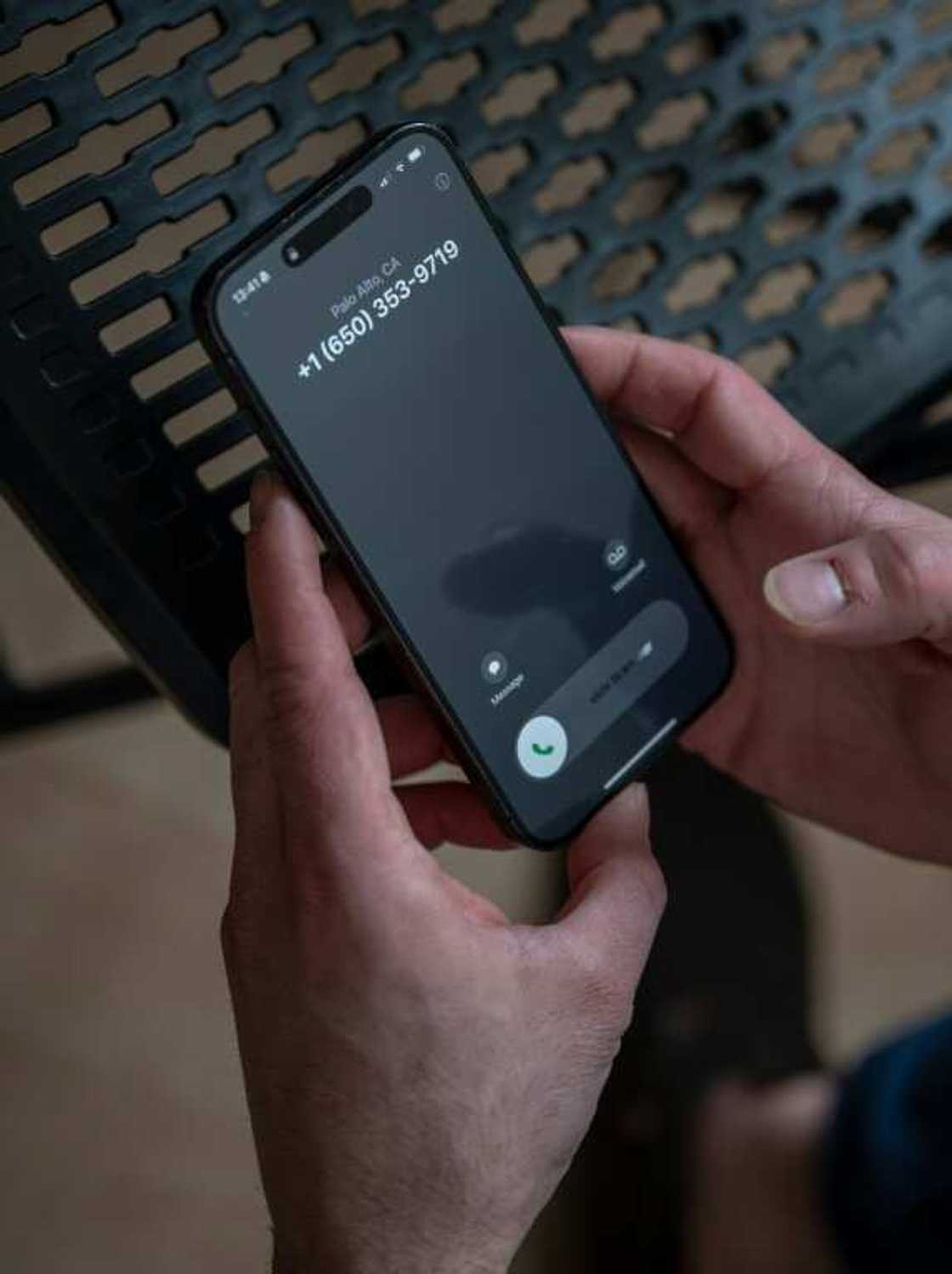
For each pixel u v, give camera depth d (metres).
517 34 0.64
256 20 0.57
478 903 0.59
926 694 0.63
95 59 0.55
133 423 0.56
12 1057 1.11
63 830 1.13
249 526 0.57
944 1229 0.96
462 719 0.61
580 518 0.62
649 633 0.63
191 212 0.57
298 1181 0.57
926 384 0.66
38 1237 1.10
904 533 0.56
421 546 0.59
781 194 0.65
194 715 0.60
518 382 0.60
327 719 0.53
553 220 0.63
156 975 1.12
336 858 0.53
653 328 0.64
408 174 0.56
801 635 0.56
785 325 0.65
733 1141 1.08
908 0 0.66
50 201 0.55
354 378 0.57
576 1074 0.58
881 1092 0.98
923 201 0.66
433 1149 0.56
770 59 0.68
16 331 0.54
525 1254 1.11
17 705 0.74
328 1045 0.55
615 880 0.60
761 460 0.62
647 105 0.63
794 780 0.70
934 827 0.68
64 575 0.57
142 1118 1.11
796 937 1.09
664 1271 1.10
